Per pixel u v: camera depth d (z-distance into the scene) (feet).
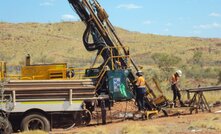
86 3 64.69
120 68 65.26
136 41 458.91
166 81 142.31
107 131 55.06
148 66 252.01
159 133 52.90
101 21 65.26
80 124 61.00
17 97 58.08
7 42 374.84
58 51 377.30
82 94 60.23
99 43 65.21
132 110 73.10
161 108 67.62
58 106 59.21
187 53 374.84
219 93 99.91
